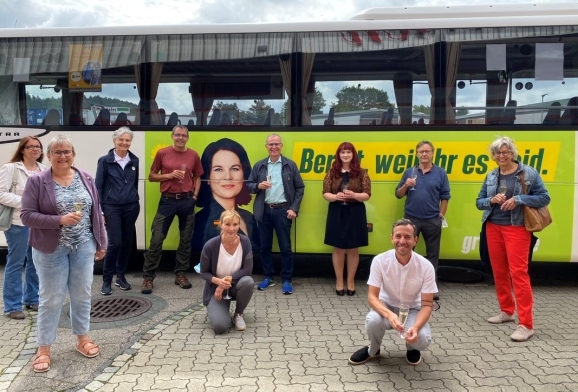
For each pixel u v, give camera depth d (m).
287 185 6.34
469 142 6.52
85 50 7.07
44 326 4.07
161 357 4.34
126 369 4.10
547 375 4.01
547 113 6.45
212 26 6.88
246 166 6.87
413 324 4.07
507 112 6.50
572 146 6.40
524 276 4.79
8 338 4.75
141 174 7.03
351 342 4.72
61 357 4.31
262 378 3.94
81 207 3.93
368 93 6.65
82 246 4.14
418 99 6.59
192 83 6.92
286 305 5.91
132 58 7.00
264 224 6.50
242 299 5.00
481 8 6.64
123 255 6.40
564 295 6.42
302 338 4.82
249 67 6.82
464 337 4.85
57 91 7.12
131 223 6.27
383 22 6.62
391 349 4.54
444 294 6.43
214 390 3.73
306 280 7.12
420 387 3.81
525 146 6.46
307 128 6.73
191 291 6.39
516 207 4.78
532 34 6.46
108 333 4.89
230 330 5.03
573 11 6.49
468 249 6.60
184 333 4.93
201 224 6.99
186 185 6.41
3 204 4.97
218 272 5.04
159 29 6.95
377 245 6.69
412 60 6.60
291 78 6.75
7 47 7.18
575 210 6.43
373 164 6.66
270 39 6.79
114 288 6.49
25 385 3.81
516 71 6.49
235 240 5.03
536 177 4.75
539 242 6.50
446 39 6.55
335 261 6.39
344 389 3.77
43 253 3.97
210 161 6.91
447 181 6.10
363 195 6.09
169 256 8.47
